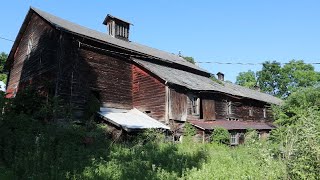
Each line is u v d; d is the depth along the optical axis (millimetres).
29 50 25922
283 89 72312
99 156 12922
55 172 9883
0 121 12656
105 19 30625
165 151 15328
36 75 23656
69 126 15477
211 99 28703
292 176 8773
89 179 9773
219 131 25016
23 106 17641
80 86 22094
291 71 72375
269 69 74750
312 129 8961
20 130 13430
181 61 33906
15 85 27531
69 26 24406
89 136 15555
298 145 8930
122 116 22500
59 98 20266
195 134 24516
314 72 69562
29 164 10328
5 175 9523
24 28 26891
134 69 26812
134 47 28719
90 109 21531
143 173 10844
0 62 41594
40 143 12188
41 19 24609
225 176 10328
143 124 21375
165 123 23609
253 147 12516
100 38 24812
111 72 24844
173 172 10875
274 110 22188
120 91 25312
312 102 19969
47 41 23203
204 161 13250
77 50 22438
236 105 33250
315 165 8469
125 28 31312
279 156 9820
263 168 9672
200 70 34344
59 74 20891
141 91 25859
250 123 34062
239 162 13109
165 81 23906
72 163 11086
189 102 26109
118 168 11008
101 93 23656
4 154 11531
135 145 17078
